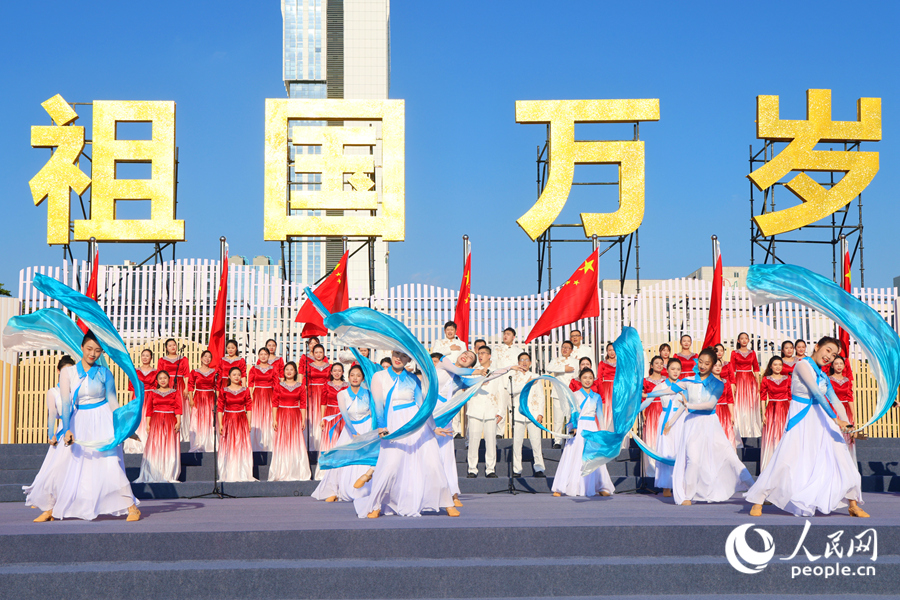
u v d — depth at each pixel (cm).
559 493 1041
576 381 1088
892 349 766
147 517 790
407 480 777
